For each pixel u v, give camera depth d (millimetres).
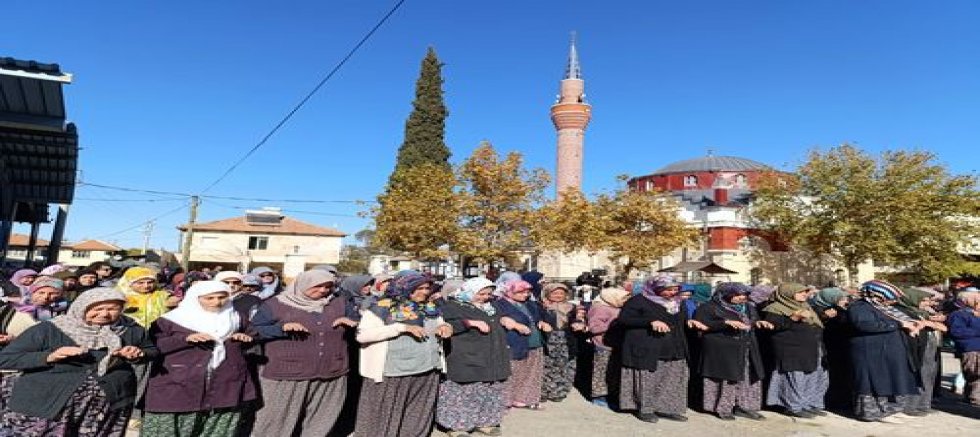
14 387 3805
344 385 5508
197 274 9445
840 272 36688
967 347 8070
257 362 5055
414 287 5594
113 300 3994
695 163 60750
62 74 7891
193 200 29672
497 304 7168
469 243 24891
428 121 32531
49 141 14359
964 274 30156
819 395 7555
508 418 6883
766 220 35531
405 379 5469
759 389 7320
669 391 7031
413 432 5594
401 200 26203
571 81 49875
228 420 4656
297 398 5082
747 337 7203
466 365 6023
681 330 7098
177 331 4379
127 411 4180
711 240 42188
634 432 6520
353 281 7520
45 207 23750
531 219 25562
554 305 8188
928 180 30094
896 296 7355
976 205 29281
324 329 5270
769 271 38875
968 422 7410
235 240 49688
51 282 5801
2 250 18297
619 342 7645
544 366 7910
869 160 30797
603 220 30438
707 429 6715
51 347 3799
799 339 7328
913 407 7703
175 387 4305
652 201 34844
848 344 7527
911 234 29172
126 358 3951
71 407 3812
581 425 6723
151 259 12375
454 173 26531
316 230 51938
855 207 30125
